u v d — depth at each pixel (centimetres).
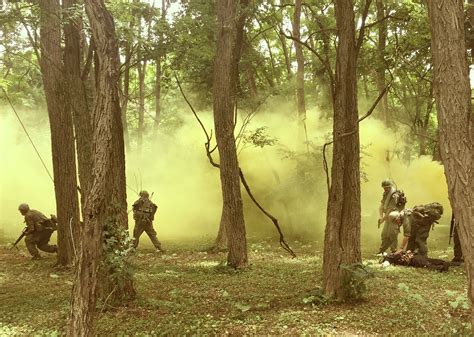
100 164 477
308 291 801
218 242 1355
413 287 812
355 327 609
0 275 1040
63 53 1159
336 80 752
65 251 1116
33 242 1245
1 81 1520
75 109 1115
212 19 1212
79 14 890
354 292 723
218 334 592
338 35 751
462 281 858
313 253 1316
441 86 373
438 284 834
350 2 748
